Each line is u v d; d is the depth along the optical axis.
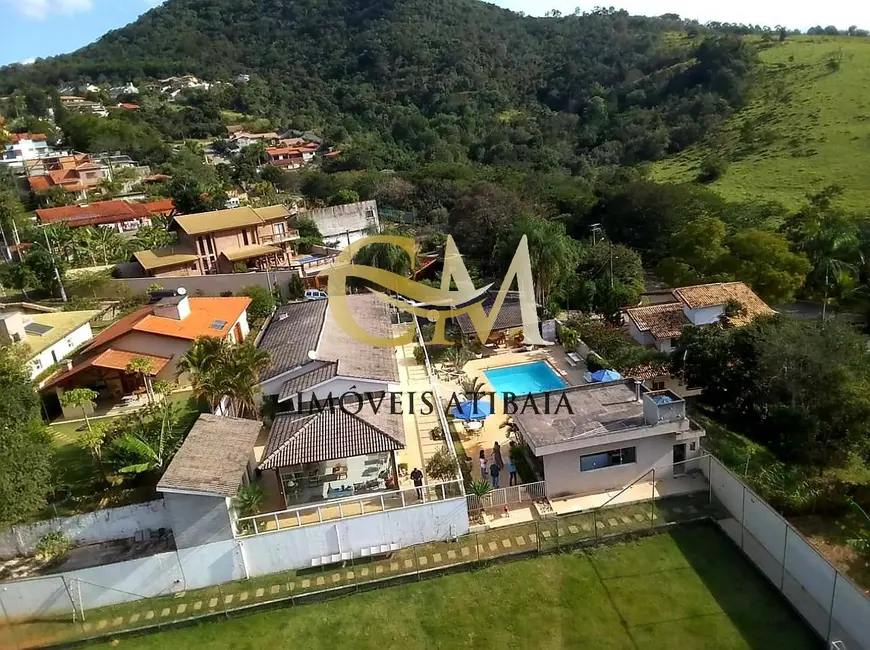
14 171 110.00
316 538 23.36
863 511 23.84
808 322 32.97
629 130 126.69
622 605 20.42
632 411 28.83
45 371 39.16
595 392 31.33
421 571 22.47
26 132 131.25
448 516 24.14
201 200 82.94
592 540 23.52
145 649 20.09
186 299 43.44
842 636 18.00
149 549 24.11
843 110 96.75
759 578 21.11
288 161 129.62
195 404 35.25
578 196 84.12
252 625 20.81
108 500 26.19
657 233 72.88
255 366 31.70
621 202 76.88
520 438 29.97
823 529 23.94
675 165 105.19
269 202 92.88
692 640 18.83
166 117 156.12
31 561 23.83
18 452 23.31
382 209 91.88
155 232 72.69
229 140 144.00
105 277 58.25
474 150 134.75
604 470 26.73
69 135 131.00
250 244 66.06
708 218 59.19
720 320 42.22
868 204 67.19
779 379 30.17
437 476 26.89
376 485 26.58
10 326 40.34
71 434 33.22
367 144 137.00
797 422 28.67
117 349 38.09
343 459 26.84
